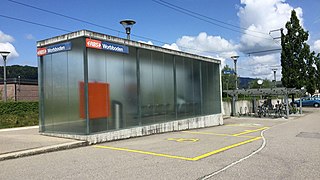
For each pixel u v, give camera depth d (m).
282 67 36.62
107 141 12.49
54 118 12.91
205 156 9.26
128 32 16.45
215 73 22.72
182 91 18.41
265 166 7.82
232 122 25.58
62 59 12.66
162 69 16.56
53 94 12.96
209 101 21.58
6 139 11.88
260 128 19.89
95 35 12.30
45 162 8.39
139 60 14.79
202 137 14.36
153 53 15.88
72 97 12.24
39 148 9.91
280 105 34.62
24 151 9.41
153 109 15.64
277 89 30.45
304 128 19.36
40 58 13.55
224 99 33.31
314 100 50.34
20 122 19.31
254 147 11.17
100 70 12.50
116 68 13.34
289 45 35.75
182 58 18.55
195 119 19.45
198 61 20.42
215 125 22.03
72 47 12.27
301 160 8.62
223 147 11.13
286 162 8.34
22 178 6.74
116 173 7.08
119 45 13.48
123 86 13.66
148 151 10.17
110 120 12.80
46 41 13.23
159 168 7.58
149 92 15.39
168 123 16.72
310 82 36.56
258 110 33.00
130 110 14.01
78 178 6.67
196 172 7.16
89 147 11.11
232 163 8.20
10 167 7.83
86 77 11.81
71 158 8.94
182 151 10.19
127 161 8.45
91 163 8.20
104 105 12.55
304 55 35.78
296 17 36.06
